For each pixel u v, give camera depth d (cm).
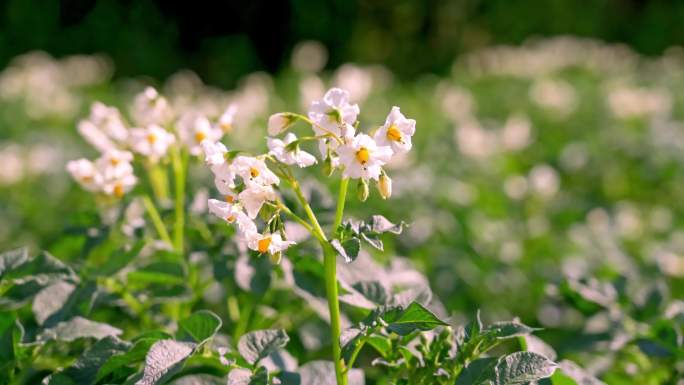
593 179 267
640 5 604
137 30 512
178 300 117
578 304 129
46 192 227
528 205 225
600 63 473
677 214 249
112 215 128
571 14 577
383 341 103
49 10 495
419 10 554
